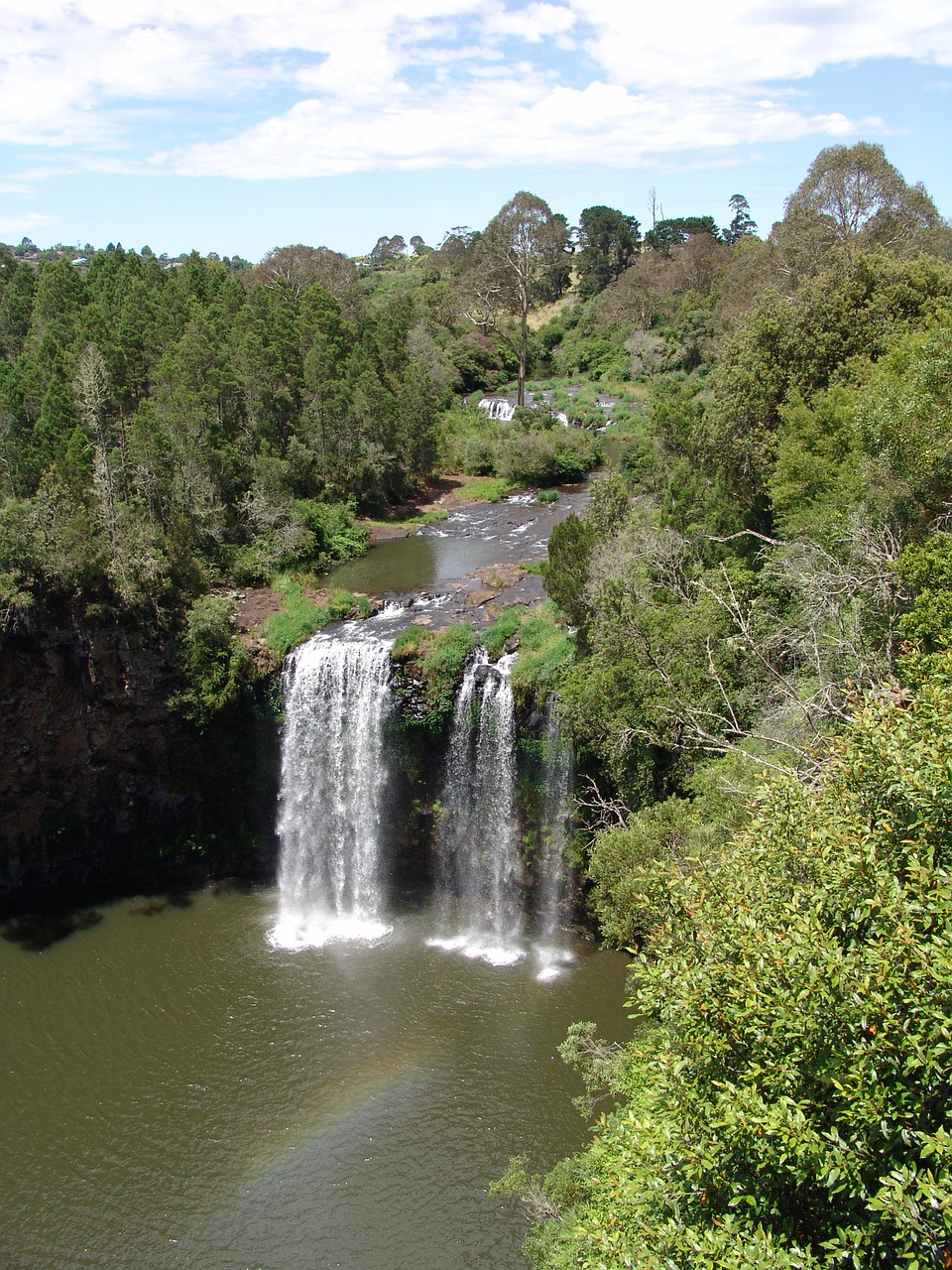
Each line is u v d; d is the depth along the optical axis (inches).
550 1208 928.3
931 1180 432.5
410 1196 1176.2
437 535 2778.1
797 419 1630.2
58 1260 1113.4
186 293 3046.3
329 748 1856.5
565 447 3393.2
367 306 4788.4
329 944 1681.8
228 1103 1326.3
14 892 1843.0
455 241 6771.7
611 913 1299.2
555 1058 1378.0
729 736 1380.4
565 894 1691.7
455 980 1562.5
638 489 2522.1
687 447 2283.5
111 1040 1451.8
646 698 1425.9
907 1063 472.4
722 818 1121.4
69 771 1839.3
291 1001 1521.9
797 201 2888.8
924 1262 431.5
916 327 1737.2
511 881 1759.4
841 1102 514.0
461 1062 1378.0
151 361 2687.0
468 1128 1264.8
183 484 2255.2
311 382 2810.0
